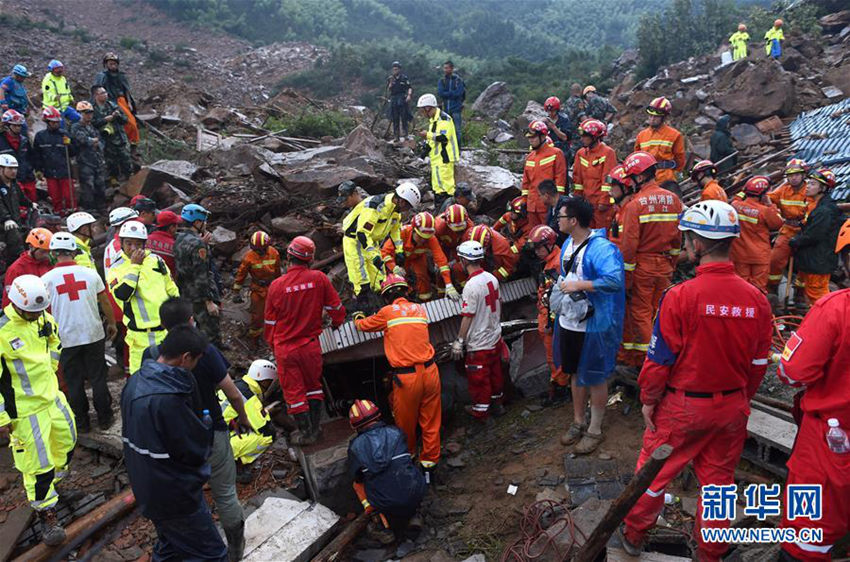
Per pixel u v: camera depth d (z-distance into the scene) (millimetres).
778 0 28641
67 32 47000
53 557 4922
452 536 5066
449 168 9734
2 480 5691
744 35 20719
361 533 5336
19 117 9719
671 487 4719
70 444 5227
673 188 6672
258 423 5918
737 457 3691
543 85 33875
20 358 4801
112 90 12039
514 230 8188
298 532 5109
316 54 54188
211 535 4062
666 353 3605
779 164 13070
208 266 6789
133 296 5703
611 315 4953
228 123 17000
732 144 14891
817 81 17906
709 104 17422
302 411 5984
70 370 6020
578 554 3754
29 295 4699
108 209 10898
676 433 3635
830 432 3188
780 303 8164
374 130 17875
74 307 5902
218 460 4457
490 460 5883
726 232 3445
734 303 3445
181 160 12352
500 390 6551
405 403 5727
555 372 6254
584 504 4570
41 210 10703
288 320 5836
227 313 8414
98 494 5633
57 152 10195
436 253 7094
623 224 5555
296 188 10492
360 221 6941
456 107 13547
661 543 4129
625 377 5820
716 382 3518
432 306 7023
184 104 17047
